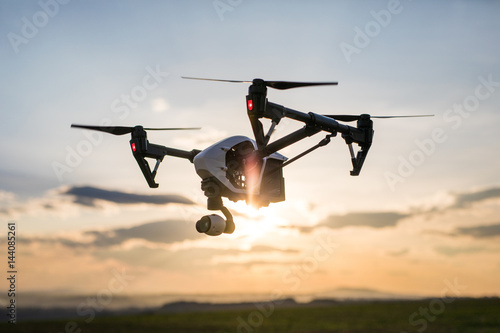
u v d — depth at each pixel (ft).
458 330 191.52
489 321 222.28
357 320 268.82
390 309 368.48
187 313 394.32
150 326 258.37
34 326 279.28
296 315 321.93
